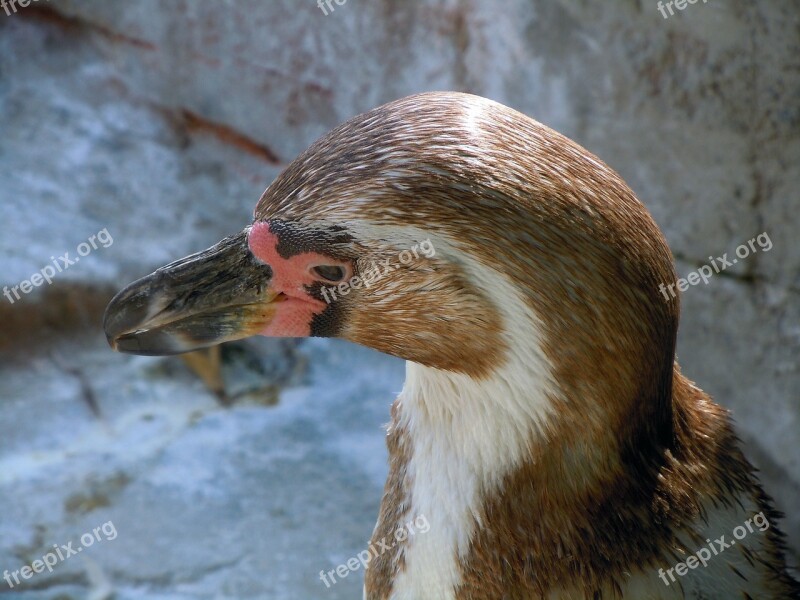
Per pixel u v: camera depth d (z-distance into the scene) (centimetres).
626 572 581
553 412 554
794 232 991
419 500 621
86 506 1174
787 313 1028
